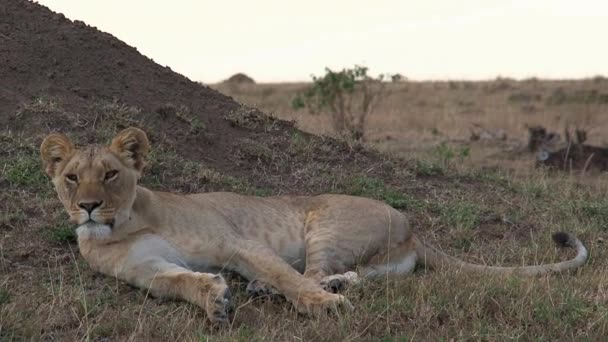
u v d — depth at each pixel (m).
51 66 15.04
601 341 8.18
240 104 16.16
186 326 8.30
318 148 15.07
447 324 8.55
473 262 11.41
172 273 8.95
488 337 8.14
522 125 34.59
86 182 8.93
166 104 14.94
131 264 9.18
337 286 9.35
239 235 9.64
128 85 15.34
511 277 9.66
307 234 10.22
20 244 10.51
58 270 10.00
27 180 11.91
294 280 8.98
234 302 9.17
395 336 8.16
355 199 10.50
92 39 16.11
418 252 10.62
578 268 10.52
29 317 8.45
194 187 12.90
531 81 64.00
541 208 13.96
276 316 8.77
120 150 9.24
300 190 13.72
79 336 8.25
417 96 51.91
